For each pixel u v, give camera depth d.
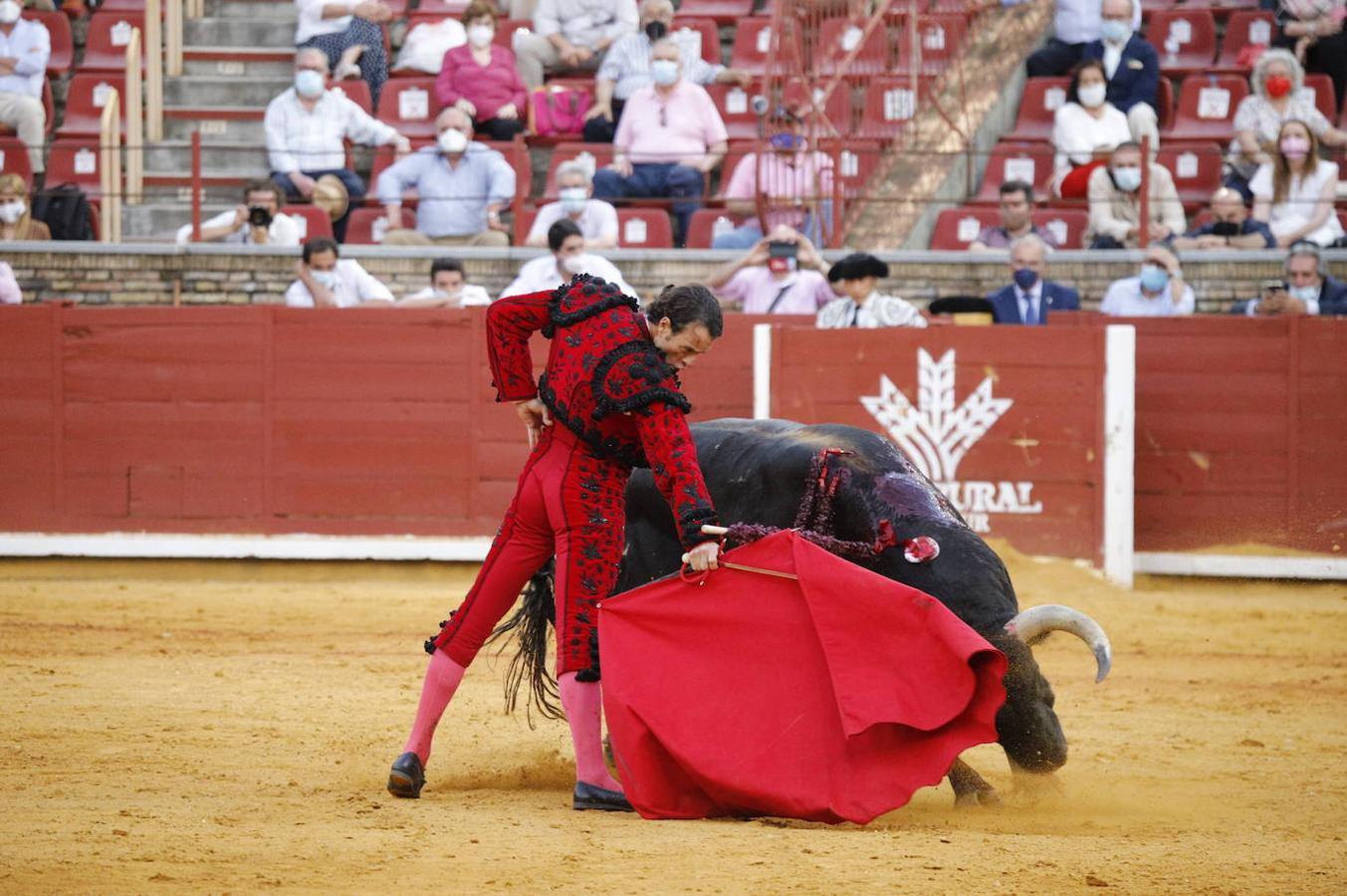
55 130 43.72
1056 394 30.92
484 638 13.67
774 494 14.08
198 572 32.62
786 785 12.41
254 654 22.81
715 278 34.34
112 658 22.06
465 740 16.92
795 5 41.59
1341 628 26.61
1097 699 20.28
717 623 12.88
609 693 12.86
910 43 40.66
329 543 32.38
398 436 32.34
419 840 11.59
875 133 40.19
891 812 13.51
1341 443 31.31
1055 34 42.50
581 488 13.23
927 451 31.09
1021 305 33.31
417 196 38.31
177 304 37.72
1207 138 40.34
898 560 13.39
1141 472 31.77
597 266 33.75
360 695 19.58
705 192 38.88
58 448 32.69
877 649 12.37
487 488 32.28
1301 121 36.94
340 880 10.38
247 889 10.10
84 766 14.77
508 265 36.59
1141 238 36.12
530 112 41.03
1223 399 31.62
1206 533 31.69
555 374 13.23
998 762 16.50
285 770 14.90
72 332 32.66
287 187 39.59
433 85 42.16
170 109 43.47
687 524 12.68
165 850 11.09
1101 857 11.37
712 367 31.94
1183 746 17.14
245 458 32.50
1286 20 42.84
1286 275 33.81
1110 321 31.94
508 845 11.47
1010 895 10.23
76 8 46.28
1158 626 26.69
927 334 31.02
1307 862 11.38
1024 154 37.59
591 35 42.75
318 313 32.41
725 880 10.48
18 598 28.42
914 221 38.22
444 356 32.31
